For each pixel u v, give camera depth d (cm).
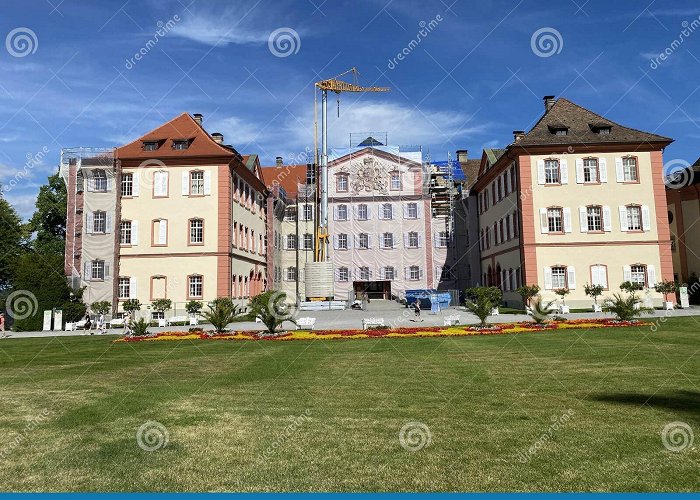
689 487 572
